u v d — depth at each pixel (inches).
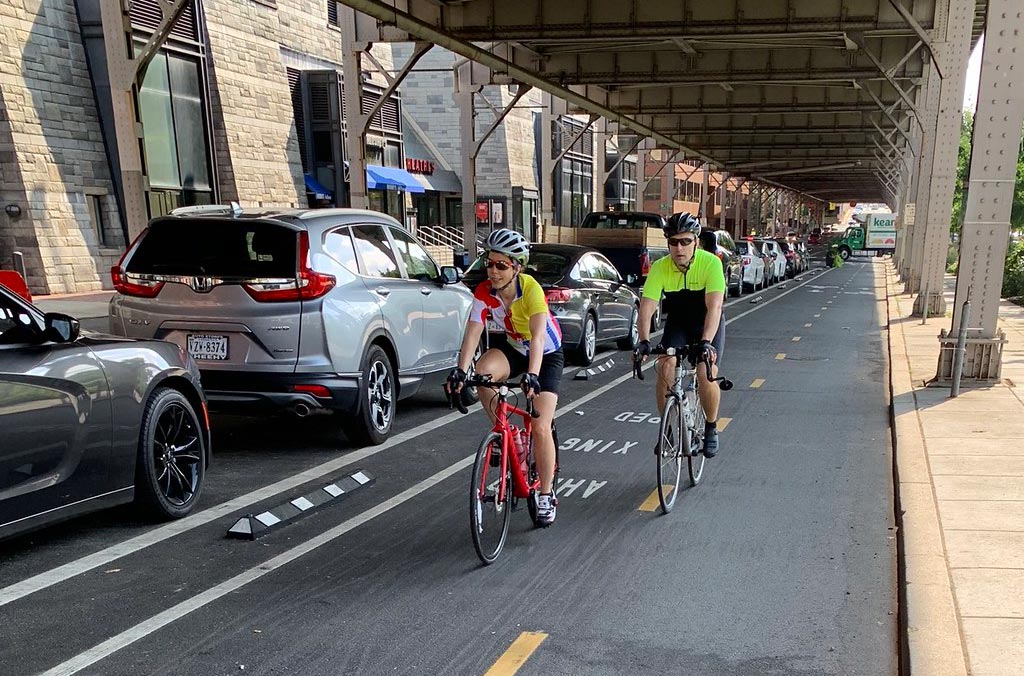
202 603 159.2
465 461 262.8
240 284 247.1
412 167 1432.1
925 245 687.7
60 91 756.0
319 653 140.5
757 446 285.4
